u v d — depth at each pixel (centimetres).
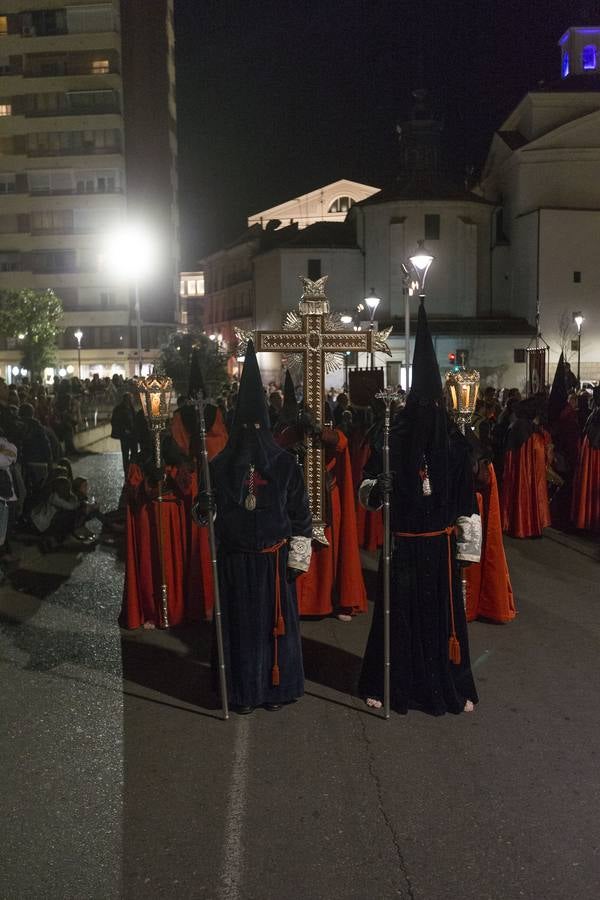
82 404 3138
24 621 710
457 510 498
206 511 507
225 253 6444
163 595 681
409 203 4556
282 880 352
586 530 1069
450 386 615
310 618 712
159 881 352
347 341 671
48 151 5675
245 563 508
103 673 588
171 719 511
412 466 487
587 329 4441
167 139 5988
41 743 480
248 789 427
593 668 590
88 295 5866
